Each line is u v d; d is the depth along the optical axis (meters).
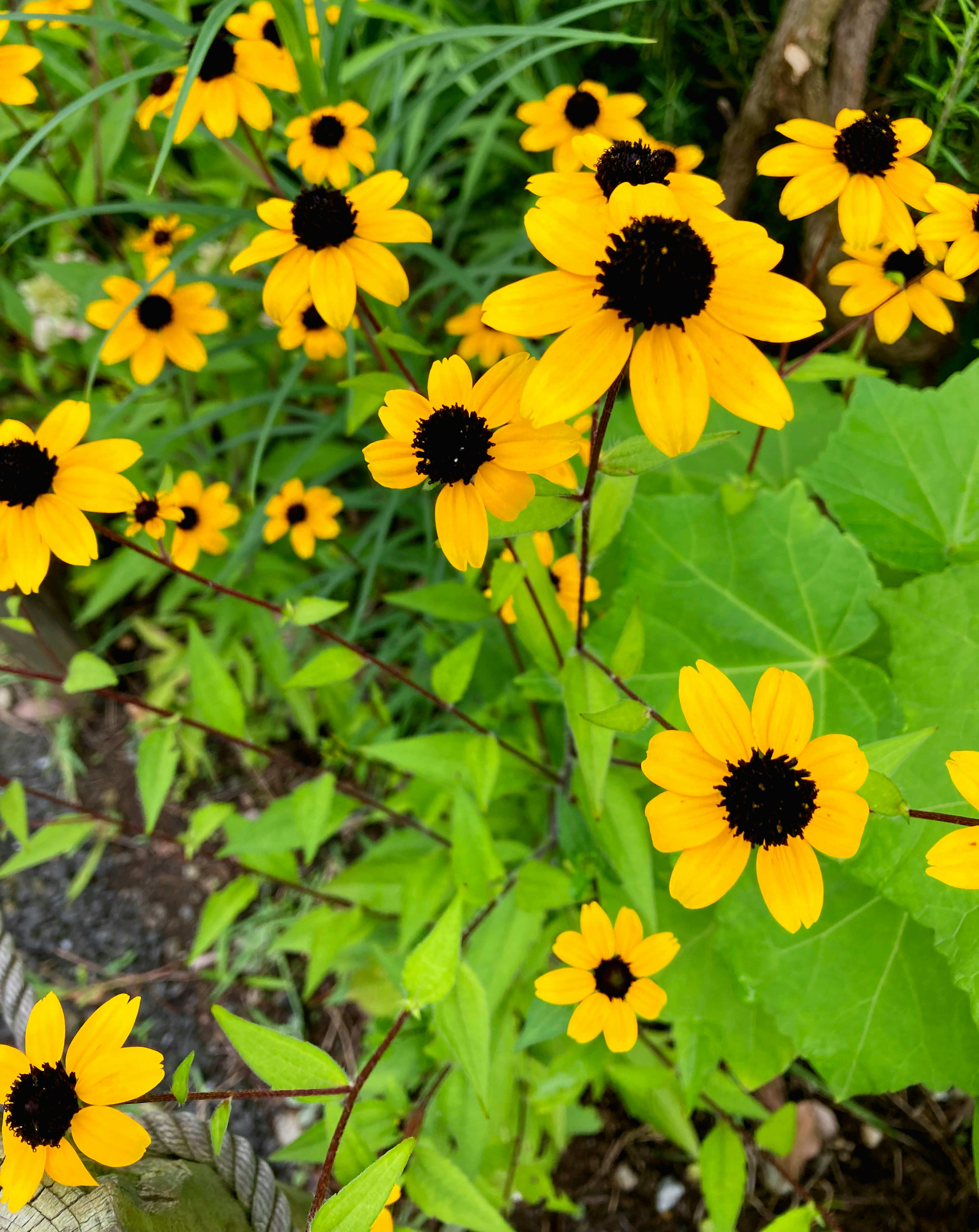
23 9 0.50
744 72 0.49
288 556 0.68
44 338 0.72
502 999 0.45
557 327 0.28
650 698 0.44
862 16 0.44
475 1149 0.41
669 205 0.28
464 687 0.42
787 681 0.30
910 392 0.46
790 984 0.42
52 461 0.35
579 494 0.32
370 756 0.47
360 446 0.67
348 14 0.47
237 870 0.66
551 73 0.60
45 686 0.71
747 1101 0.43
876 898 0.43
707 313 0.28
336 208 0.36
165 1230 0.33
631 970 0.35
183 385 0.60
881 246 0.41
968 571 0.42
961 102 0.43
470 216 0.73
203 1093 0.32
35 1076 0.31
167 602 0.63
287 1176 0.56
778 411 0.28
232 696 0.43
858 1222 0.50
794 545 0.44
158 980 0.63
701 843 0.30
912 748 0.32
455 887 0.47
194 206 0.46
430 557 0.58
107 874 0.67
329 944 0.46
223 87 0.43
